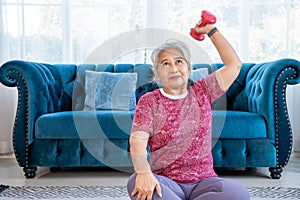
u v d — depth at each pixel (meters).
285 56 3.65
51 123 2.76
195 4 3.73
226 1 3.70
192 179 1.48
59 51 3.74
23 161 2.82
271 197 2.35
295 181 2.77
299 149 3.67
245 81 3.31
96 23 3.73
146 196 1.37
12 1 3.67
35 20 3.71
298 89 3.64
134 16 3.71
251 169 3.15
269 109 2.79
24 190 2.51
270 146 2.79
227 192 1.42
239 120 2.76
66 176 2.91
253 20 3.68
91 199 2.31
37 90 2.83
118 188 2.55
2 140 3.72
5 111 3.71
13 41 3.68
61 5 3.71
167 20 3.74
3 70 2.80
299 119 3.65
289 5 3.63
